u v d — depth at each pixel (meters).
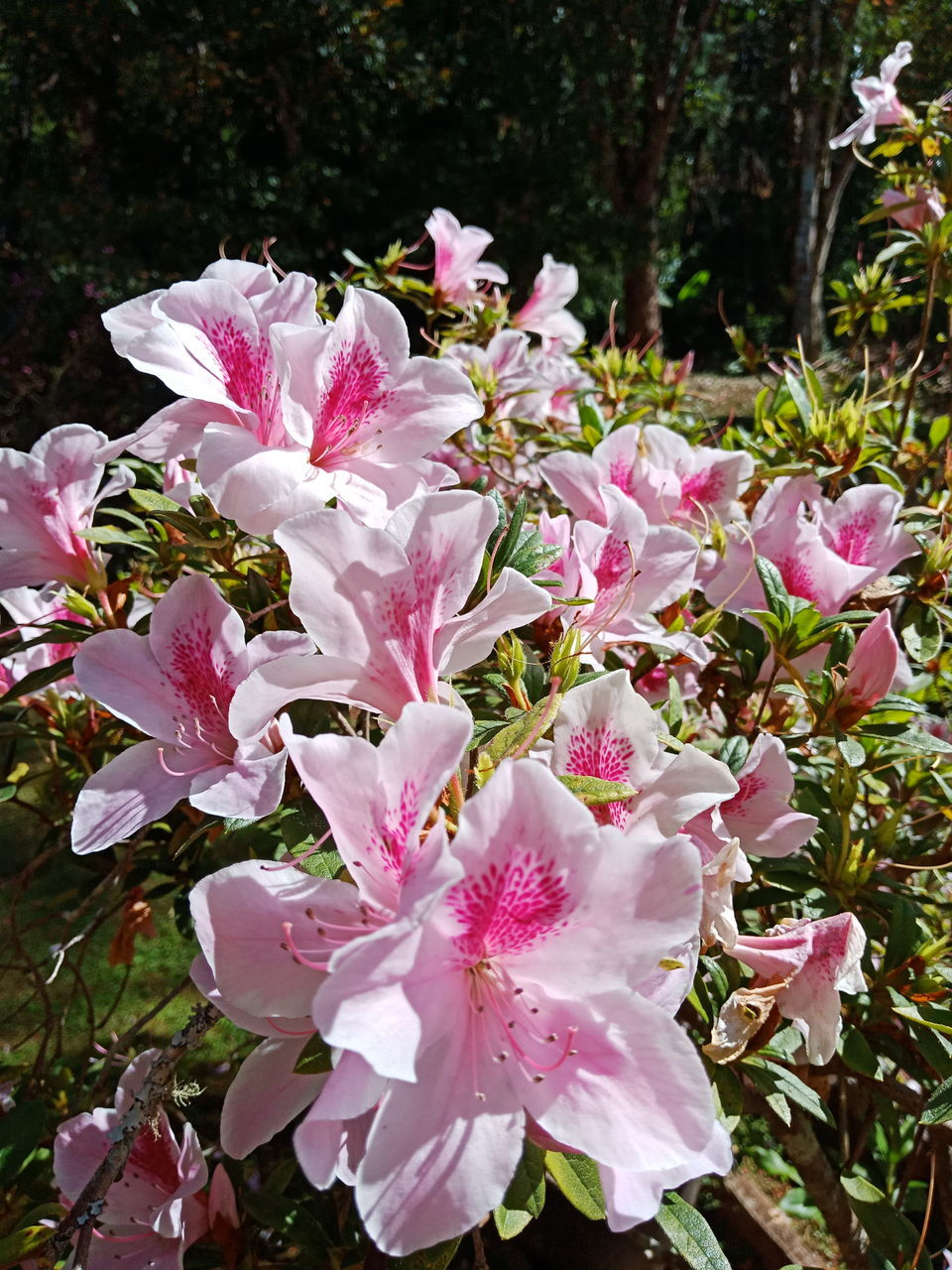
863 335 0.62
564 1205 0.54
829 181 2.81
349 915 0.18
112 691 0.24
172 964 0.78
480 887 0.17
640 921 0.17
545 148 2.40
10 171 2.24
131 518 0.35
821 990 0.24
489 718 0.29
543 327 0.62
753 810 0.29
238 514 0.23
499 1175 0.16
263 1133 0.20
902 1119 0.55
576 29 2.38
